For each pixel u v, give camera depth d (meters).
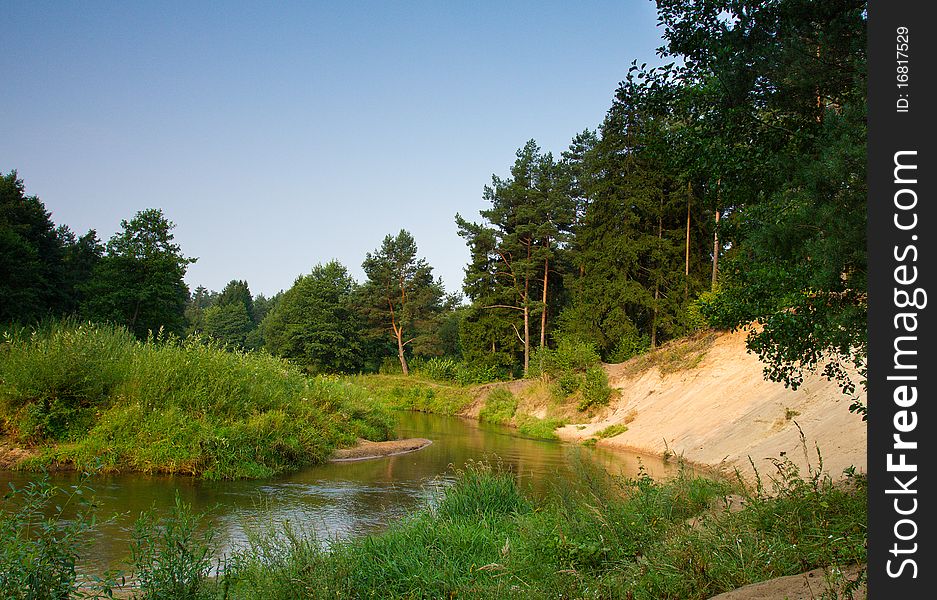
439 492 13.66
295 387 25.25
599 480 10.29
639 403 31.36
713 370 28.19
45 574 5.39
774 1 7.49
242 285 140.88
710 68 8.10
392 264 73.81
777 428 18.50
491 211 59.62
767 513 7.37
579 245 54.38
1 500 12.55
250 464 18.27
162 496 14.69
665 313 43.28
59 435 18.06
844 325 6.41
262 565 7.57
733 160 7.73
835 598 4.68
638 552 7.62
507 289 57.66
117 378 20.05
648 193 43.44
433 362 64.44
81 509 12.65
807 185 6.55
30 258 44.75
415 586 7.66
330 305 73.69
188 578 6.44
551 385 38.75
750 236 7.41
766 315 7.92
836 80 7.32
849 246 6.11
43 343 19.83
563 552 7.69
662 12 8.22
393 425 30.19
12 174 53.38
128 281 46.66
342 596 7.14
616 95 8.70
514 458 22.50
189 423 18.64
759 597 5.25
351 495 15.59
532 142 59.25
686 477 10.95
